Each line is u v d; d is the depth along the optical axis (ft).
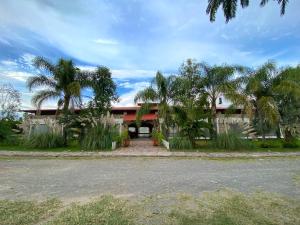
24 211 13.84
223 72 51.90
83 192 18.20
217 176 24.34
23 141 55.21
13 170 27.61
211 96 53.98
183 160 36.52
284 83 50.70
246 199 16.30
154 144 64.13
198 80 54.75
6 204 15.11
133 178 23.35
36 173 25.86
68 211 13.79
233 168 29.19
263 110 50.52
